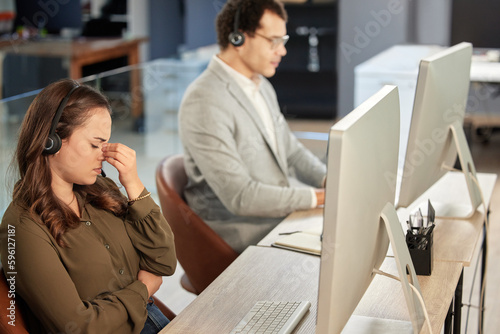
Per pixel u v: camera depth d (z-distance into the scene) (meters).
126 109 4.14
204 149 2.32
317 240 1.97
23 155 1.48
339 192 1.13
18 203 1.47
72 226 1.51
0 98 5.57
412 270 1.44
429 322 1.38
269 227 2.37
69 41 6.30
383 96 1.35
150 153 4.43
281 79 6.70
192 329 1.48
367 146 1.23
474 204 2.13
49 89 1.49
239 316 1.54
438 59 1.85
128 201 1.65
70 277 1.50
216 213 2.43
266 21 2.38
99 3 7.35
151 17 7.80
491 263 3.35
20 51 5.51
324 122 6.62
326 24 6.63
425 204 2.26
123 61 6.62
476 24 4.83
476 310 2.84
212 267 2.24
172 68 4.44
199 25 7.04
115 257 1.61
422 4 6.13
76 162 1.50
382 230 1.40
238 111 2.38
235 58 2.45
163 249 1.67
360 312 1.54
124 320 1.50
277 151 2.57
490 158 5.18
